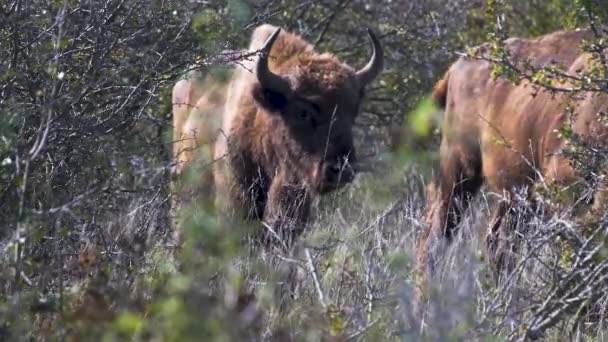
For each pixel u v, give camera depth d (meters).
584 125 18.02
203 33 19.28
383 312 13.96
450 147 21.59
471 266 14.68
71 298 13.30
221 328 11.53
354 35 29.42
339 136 21.19
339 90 21.45
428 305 14.04
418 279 16.52
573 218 16.52
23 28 17.27
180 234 15.94
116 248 15.18
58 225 14.65
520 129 19.67
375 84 28.77
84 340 12.18
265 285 14.89
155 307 11.72
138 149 17.94
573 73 18.97
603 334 15.48
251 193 21.33
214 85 22.81
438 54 27.69
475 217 21.09
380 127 28.27
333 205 21.05
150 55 19.00
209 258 13.46
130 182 18.27
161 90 21.66
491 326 13.55
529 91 19.64
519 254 17.06
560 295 14.31
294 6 27.80
